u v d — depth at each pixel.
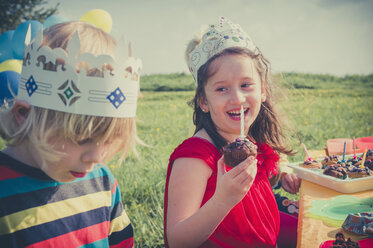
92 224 1.53
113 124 1.31
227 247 1.73
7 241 1.30
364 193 2.00
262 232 1.81
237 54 1.77
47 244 1.38
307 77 21.66
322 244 1.41
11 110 1.30
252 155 1.54
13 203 1.33
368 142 2.96
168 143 6.84
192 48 2.11
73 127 1.24
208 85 1.82
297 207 2.47
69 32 1.33
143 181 4.44
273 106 2.22
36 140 1.25
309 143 6.13
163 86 22.61
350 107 11.92
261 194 1.96
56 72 1.24
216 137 1.84
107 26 1.85
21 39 2.11
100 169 1.68
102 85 1.27
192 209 1.64
